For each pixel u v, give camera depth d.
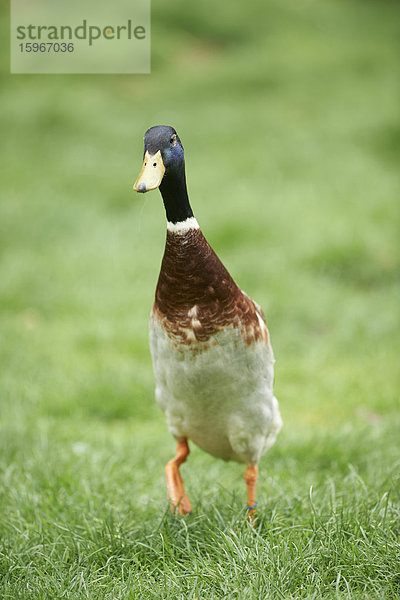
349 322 14.88
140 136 28.75
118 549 7.07
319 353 14.00
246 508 7.60
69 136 28.31
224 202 20.59
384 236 18.30
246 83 33.88
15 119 29.30
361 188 22.25
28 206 21.36
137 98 33.59
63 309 15.70
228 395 7.08
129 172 24.86
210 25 41.66
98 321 14.99
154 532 7.24
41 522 7.83
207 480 8.98
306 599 5.87
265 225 18.92
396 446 10.12
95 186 23.69
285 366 13.59
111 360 13.48
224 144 27.34
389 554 6.39
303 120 29.67
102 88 34.69
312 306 15.43
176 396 7.28
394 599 5.95
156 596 6.18
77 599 6.17
